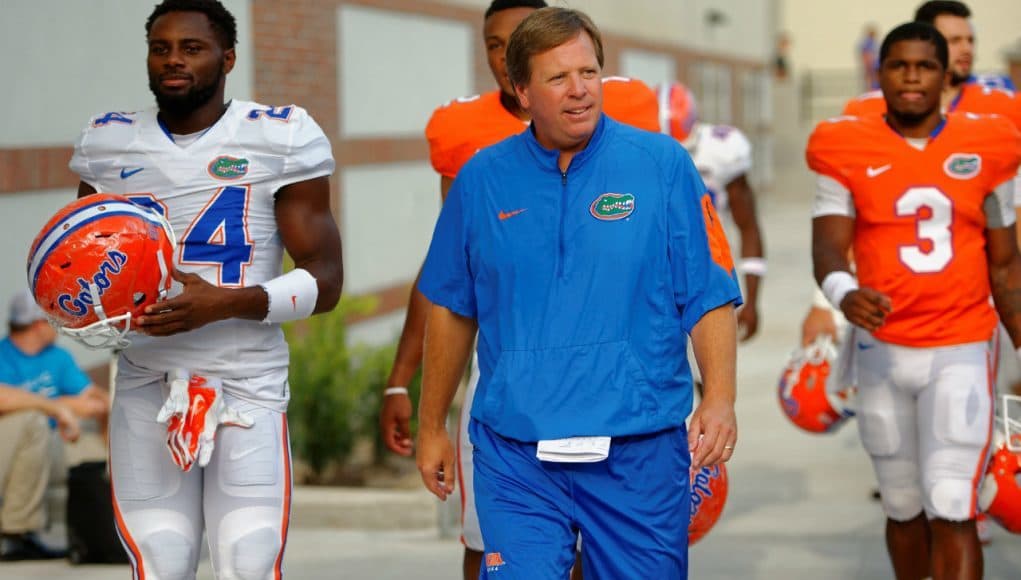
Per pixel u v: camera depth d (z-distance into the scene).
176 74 9.22
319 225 9.59
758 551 15.89
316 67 27.12
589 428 8.49
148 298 8.76
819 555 15.68
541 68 8.45
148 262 8.69
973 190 11.66
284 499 9.50
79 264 8.53
